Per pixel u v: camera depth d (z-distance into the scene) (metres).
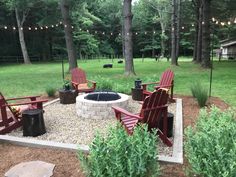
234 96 8.77
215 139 2.82
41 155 3.96
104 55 51.09
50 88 8.70
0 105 4.91
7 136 4.57
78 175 3.34
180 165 3.56
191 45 50.28
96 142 2.81
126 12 14.11
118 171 2.63
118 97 6.55
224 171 2.54
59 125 5.48
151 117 4.16
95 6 48.19
